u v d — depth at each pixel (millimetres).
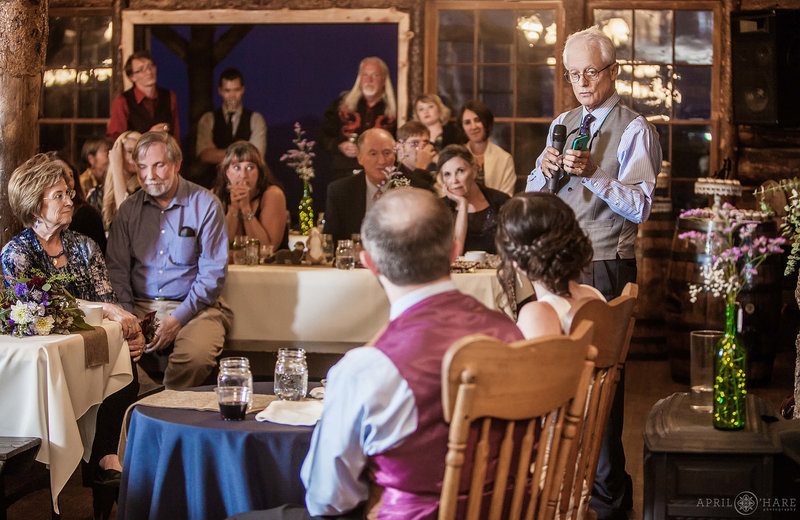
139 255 4469
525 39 7297
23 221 3652
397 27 7273
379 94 7324
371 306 4590
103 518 3316
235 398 2408
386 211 1809
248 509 2260
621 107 3455
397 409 1688
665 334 6926
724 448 2080
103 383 3293
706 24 7285
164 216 4465
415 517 1718
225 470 2279
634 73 7340
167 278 4461
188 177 7457
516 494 1779
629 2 7281
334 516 1864
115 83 7453
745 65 7133
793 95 7082
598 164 3432
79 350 3100
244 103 7410
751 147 7410
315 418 2400
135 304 4500
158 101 7414
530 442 1768
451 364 1571
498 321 1838
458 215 5387
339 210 6156
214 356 4355
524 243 2264
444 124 7242
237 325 4664
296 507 2016
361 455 1763
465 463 1710
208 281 4414
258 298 4637
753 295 5906
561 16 7250
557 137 3432
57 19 7562
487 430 1666
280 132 7410
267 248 5199
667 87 7344
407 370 1691
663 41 7316
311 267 4832
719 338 2375
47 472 3178
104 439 3391
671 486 2113
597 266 3367
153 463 2412
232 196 5727
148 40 7426
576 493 2178
